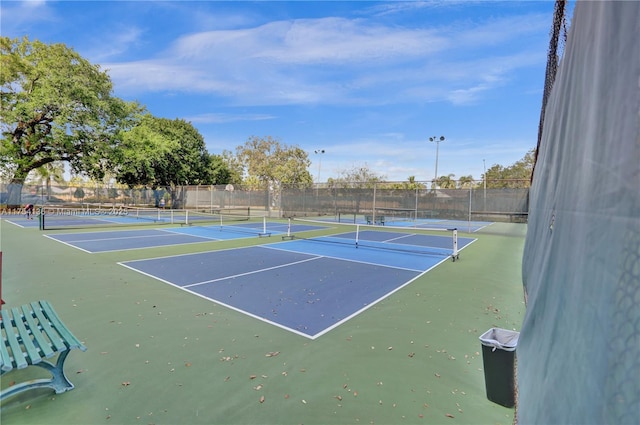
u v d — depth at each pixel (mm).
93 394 2557
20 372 2867
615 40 979
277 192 26000
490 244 11711
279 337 3646
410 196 18672
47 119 23812
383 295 5270
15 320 2867
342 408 2414
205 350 3311
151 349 3320
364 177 43469
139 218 21859
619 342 802
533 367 1557
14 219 19562
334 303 4840
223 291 5371
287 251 9508
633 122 830
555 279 1414
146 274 6469
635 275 770
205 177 40719
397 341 3574
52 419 2258
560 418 1089
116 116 27094
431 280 6293
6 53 22672
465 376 2875
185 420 2266
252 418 2293
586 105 1264
